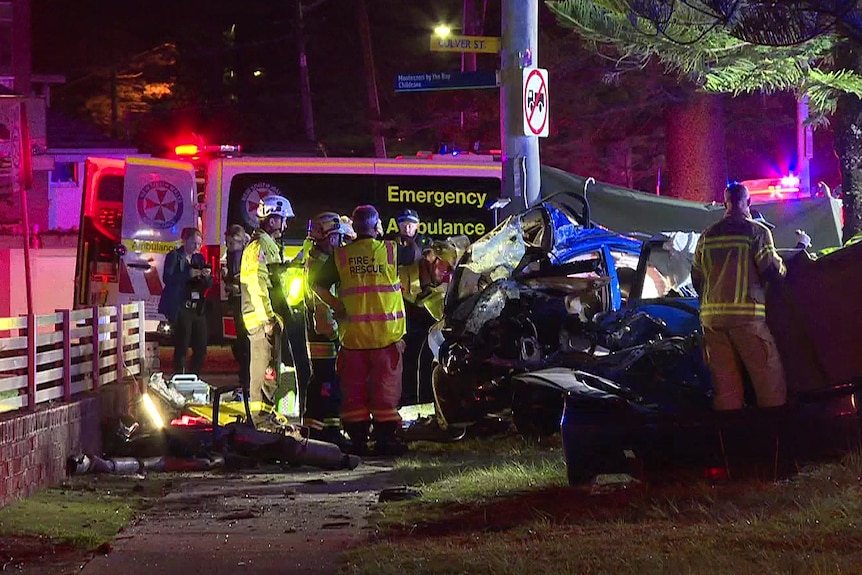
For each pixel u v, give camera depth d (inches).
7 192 1715.1
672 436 557.6
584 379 586.2
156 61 3144.7
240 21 3004.4
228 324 946.7
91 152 2310.5
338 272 717.9
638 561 406.3
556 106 1903.3
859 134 883.4
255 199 1047.0
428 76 890.1
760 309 553.9
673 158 1659.7
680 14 768.3
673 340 624.7
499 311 740.7
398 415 722.8
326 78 2874.0
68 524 528.1
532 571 404.8
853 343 553.3
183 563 454.0
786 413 553.3
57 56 3137.3
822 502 464.1
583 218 836.0
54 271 1651.1
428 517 522.6
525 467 630.5
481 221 1070.4
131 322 820.6
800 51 852.6
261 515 542.9
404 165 1063.6
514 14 878.4
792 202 1125.1
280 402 866.1
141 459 685.3
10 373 632.4
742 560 401.1
